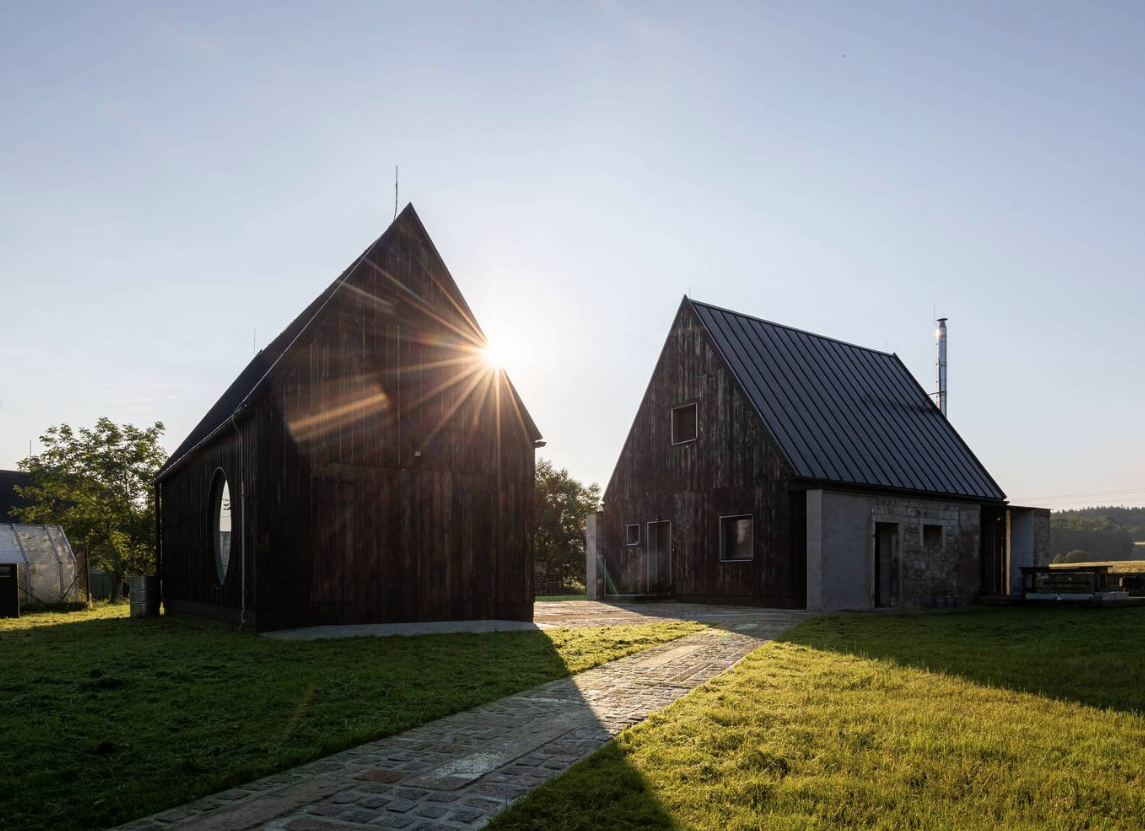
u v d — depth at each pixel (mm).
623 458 29297
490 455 18156
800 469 22703
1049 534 29844
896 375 31469
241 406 15039
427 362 17531
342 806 5422
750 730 7031
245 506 15570
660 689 9234
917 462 26828
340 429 16094
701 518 25688
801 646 12695
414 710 8086
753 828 4805
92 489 40562
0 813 5391
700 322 26281
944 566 25781
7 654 13070
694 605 24781
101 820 5227
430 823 5086
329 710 8125
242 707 8320
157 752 6730
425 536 16969
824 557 21969
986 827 4836
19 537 31953
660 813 5074
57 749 6820
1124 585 24734
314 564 15500
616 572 29250
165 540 22922
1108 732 6992
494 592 17719
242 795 5691
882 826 4848
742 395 24406
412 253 17672
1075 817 5031
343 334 16359
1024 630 15047
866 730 6992
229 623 16359
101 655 12430
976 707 7953
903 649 12156
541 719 7797
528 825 4949
